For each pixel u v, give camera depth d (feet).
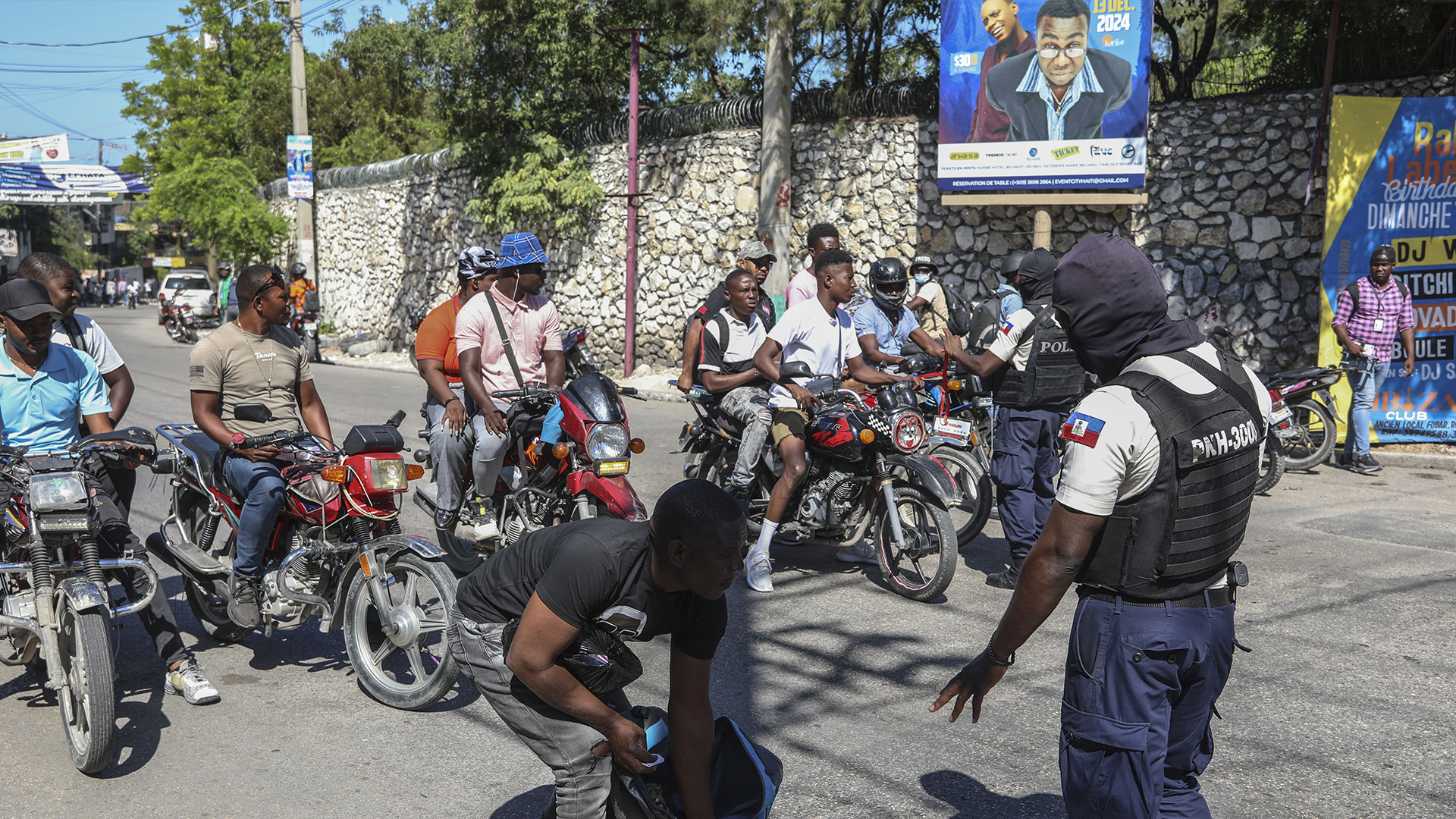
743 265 24.29
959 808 11.35
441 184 65.10
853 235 44.27
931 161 42.04
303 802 11.51
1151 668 7.80
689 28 50.57
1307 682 14.83
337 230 79.77
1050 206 39.14
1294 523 24.36
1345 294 30.42
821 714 13.91
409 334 69.92
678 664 8.45
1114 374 8.31
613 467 17.15
